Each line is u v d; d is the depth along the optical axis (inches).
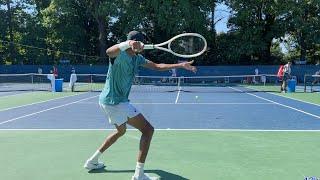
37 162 259.4
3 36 1907.0
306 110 578.9
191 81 1533.0
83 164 254.1
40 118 482.6
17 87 1190.3
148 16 1700.3
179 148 300.7
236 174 233.0
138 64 224.5
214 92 990.4
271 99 779.4
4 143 319.6
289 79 1003.9
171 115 518.6
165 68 228.1
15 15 1905.8
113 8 1659.7
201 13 1652.3
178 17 1604.3
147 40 1759.4
